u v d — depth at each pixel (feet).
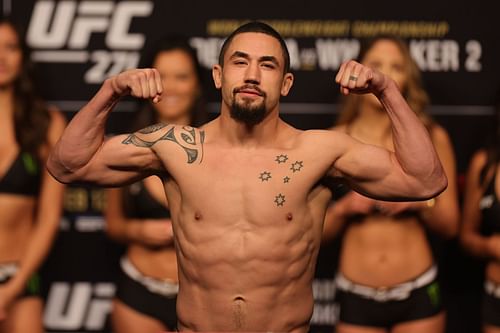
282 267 8.96
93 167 9.21
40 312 15.10
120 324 14.66
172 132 9.18
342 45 15.81
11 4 15.90
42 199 14.97
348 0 15.79
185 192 9.01
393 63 14.42
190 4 15.92
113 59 15.97
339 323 14.47
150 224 14.37
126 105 15.72
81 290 16.07
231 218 8.91
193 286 9.11
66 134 9.11
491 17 15.74
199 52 15.92
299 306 9.20
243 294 8.94
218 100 15.62
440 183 9.04
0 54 15.05
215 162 9.02
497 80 15.75
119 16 15.96
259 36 8.99
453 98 15.79
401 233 14.16
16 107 15.07
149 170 9.30
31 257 14.74
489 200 14.58
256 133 9.06
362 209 14.01
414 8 15.78
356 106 14.60
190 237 8.99
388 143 14.28
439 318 14.28
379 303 14.17
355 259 14.29
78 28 15.96
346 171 9.11
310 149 9.04
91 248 16.01
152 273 14.46
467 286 15.85
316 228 9.17
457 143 15.81
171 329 14.52
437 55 15.79
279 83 8.98
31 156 14.93
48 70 15.94
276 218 8.90
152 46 15.97
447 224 14.52
